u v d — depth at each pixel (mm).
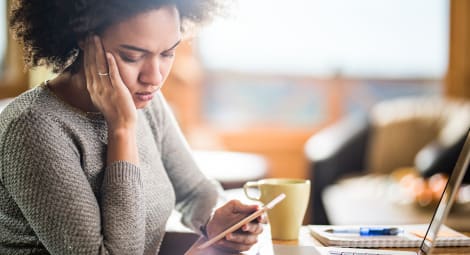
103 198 1133
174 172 1511
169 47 1124
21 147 1079
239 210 1265
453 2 5070
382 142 4312
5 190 1133
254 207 1255
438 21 5102
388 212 2664
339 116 5238
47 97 1156
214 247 1204
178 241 1530
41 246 1156
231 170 3410
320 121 5254
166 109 1502
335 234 1257
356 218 2549
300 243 1234
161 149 1484
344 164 4242
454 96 5113
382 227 1281
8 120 1107
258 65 5215
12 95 4301
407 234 1254
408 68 5160
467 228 2367
